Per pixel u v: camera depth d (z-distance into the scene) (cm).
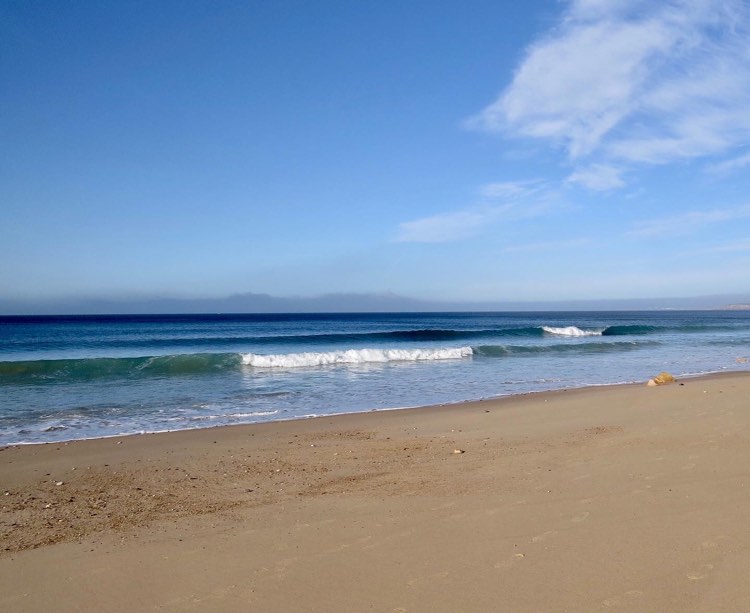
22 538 552
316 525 560
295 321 9869
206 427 1195
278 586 428
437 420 1220
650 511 552
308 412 1385
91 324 8125
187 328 6825
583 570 430
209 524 580
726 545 461
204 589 428
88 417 1314
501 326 7450
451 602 392
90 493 716
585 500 598
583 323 8438
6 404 1484
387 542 505
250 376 2109
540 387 1811
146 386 1833
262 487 723
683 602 377
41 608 407
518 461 798
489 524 539
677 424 1007
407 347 3503
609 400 1364
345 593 413
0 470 841
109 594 425
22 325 7656
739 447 807
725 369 2278
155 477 791
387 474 764
